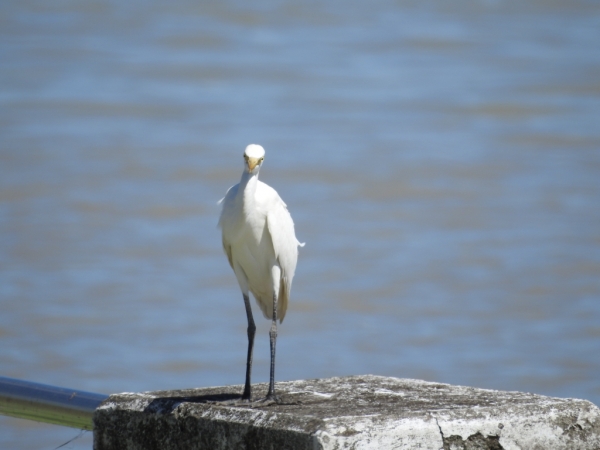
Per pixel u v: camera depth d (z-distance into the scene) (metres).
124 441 8.31
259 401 8.65
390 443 7.07
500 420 7.46
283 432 7.17
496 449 7.41
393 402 8.19
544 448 7.56
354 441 6.95
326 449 6.86
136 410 8.24
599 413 7.83
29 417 8.70
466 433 7.30
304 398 8.69
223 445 7.66
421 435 7.17
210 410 7.89
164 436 8.10
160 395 8.98
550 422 7.63
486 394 8.55
